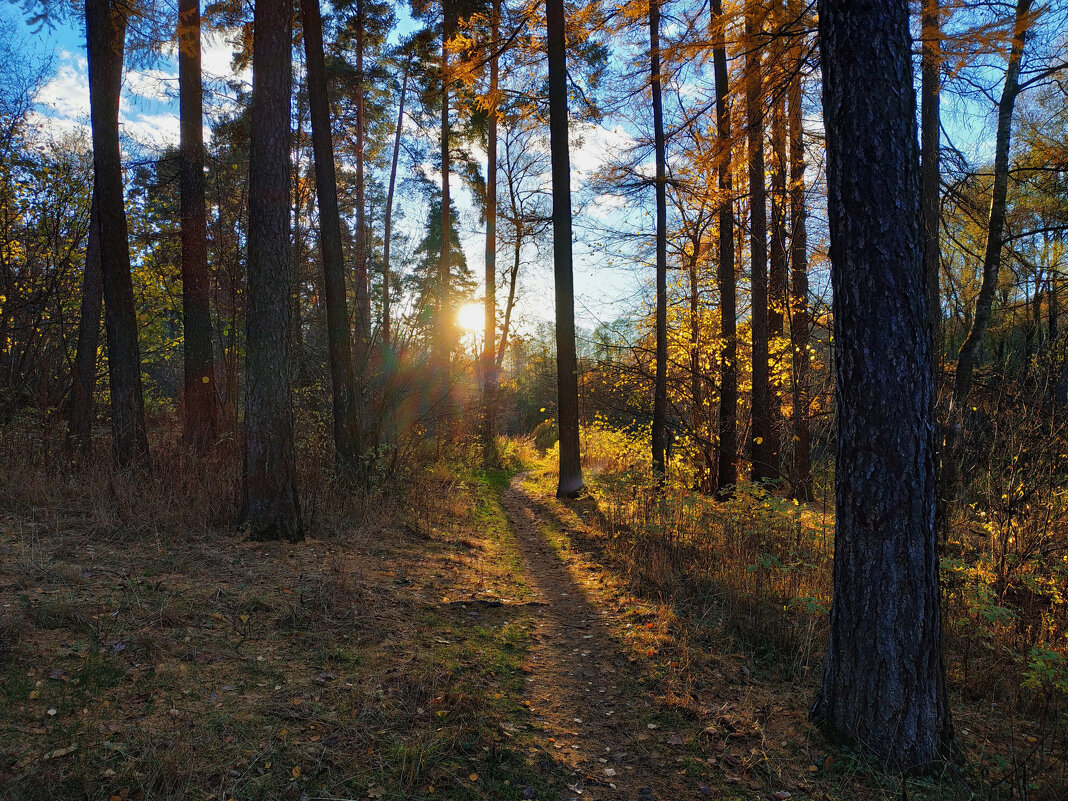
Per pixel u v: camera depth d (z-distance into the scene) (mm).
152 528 5633
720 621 5043
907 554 3201
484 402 16438
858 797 2967
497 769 2994
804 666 4355
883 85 3162
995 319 12328
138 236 11227
